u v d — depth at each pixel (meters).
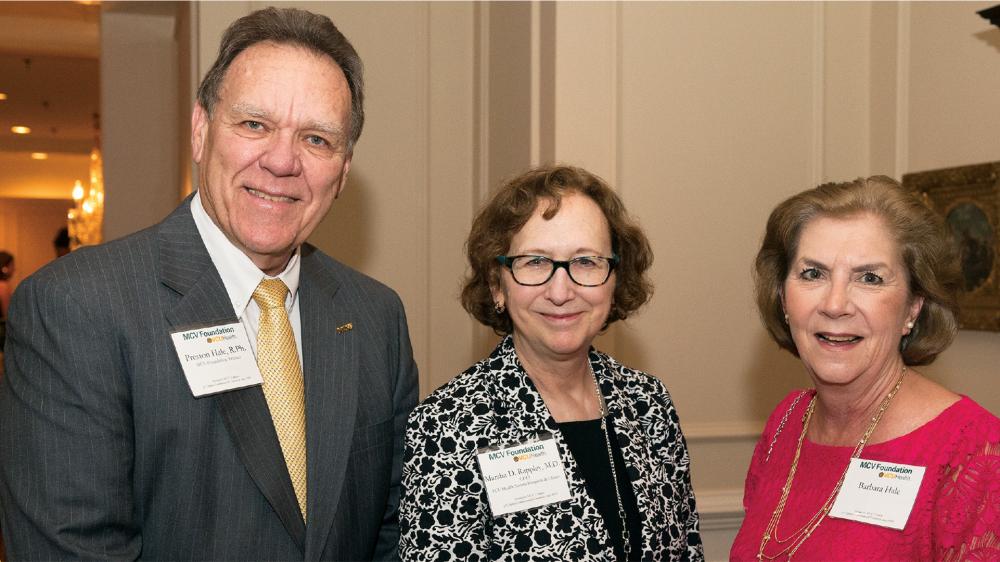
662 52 3.48
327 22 1.74
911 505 1.54
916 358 1.74
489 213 1.85
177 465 1.57
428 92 4.07
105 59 5.34
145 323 1.58
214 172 1.64
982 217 3.11
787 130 3.64
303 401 1.74
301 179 1.66
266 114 1.61
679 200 3.50
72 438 1.49
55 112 10.65
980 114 3.20
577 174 1.83
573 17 3.36
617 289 1.92
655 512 1.79
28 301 1.55
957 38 3.31
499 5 3.86
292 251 1.79
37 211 14.69
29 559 1.47
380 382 1.89
